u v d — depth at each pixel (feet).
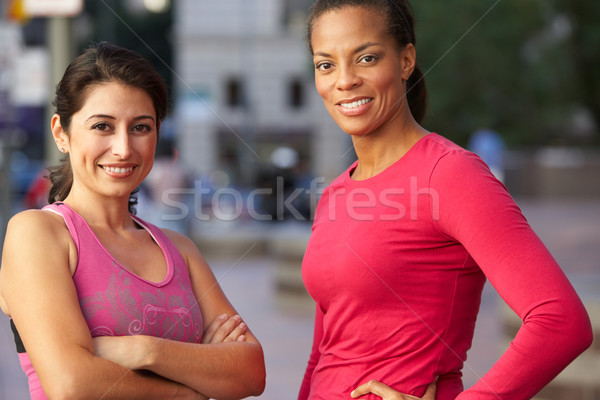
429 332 7.82
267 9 126.11
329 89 8.29
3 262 7.73
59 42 28.30
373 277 7.81
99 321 7.69
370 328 7.94
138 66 8.14
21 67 29.27
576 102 96.22
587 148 113.09
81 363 7.29
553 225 57.31
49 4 27.53
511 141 95.09
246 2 124.57
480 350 22.25
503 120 95.96
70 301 7.50
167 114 8.66
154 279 8.29
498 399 7.13
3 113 28.60
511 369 7.08
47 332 7.32
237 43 125.08
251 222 54.80
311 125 126.11
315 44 8.34
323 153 125.59
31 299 7.43
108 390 7.38
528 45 96.48
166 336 8.07
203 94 95.96
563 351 6.98
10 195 29.32
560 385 16.07
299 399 9.31
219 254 44.68
